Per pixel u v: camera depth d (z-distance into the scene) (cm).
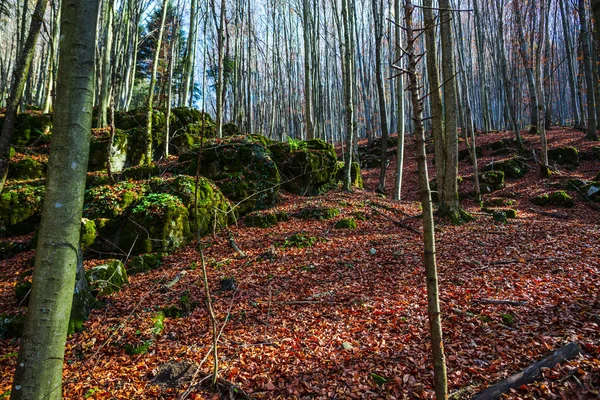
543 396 332
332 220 1168
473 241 901
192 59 2158
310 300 633
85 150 233
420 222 1120
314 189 1524
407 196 1809
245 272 785
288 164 1499
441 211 1136
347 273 746
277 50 2927
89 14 232
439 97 1099
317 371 430
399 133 1535
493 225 1046
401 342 473
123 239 922
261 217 1152
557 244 823
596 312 478
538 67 1717
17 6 1911
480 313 521
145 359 488
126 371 463
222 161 1338
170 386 427
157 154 1588
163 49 2300
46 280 220
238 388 405
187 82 1941
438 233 1002
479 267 713
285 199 1395
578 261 693
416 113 272
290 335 525
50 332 220
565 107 4084
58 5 1723
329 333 521
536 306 523
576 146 1934
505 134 2458
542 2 1958
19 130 1504
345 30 1486
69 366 482
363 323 539
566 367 364
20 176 1287
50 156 227
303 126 3706
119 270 745
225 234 1055
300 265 805
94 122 1719
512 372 376
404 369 413
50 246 221
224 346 506
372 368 423
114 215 966
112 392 420
